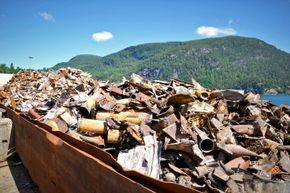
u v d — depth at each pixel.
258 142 3.38
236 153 3.11
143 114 3.99
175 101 4.00
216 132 3.48
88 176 2.92
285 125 4.04
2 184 5.25
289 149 3.25
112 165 2.66
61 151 3.60
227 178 2.52
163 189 2.13
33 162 5.04
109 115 4.14
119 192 2.38
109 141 3.51
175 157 3.09
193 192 1.91
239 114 4.38
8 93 9.46
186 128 3.38
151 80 6.28
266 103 4.96
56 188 3.89
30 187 5.08
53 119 4.58
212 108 4.17
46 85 8.93
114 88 5.43
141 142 3.31
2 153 6.38
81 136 3.77
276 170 2.89
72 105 4.97
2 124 6.41
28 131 5.25
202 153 3.12
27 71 11.63
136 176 2.35
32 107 6.70
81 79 9.16
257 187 2.49
